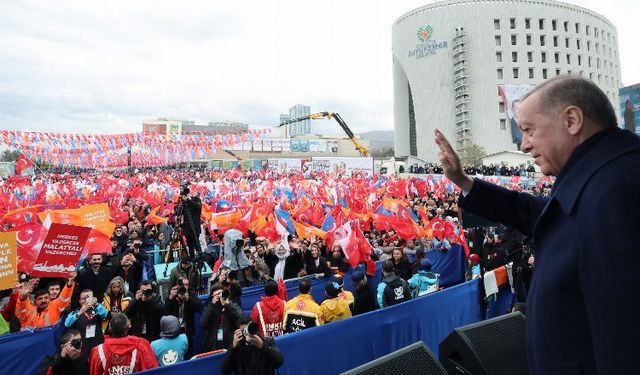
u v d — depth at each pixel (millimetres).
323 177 38781
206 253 11656
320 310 6293
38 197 21328
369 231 15016
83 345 5648
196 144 33000
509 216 2045
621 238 1135
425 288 8867
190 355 6805
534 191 28250
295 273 10188
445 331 6922
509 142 82750
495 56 84562
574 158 1415
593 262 1195
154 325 6480
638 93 30375
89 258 9133
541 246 1498
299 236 11867
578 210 1298
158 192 22547
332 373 5496
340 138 94375
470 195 2070
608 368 1118
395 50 99938
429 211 18484
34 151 28750
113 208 17141
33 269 6789
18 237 8477
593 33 91312
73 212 10508
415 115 94875
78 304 7852
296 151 78812
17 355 5332
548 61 85750
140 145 32031
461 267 11789
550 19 85938
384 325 6035
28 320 6617
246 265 9016
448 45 88125
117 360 4840
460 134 86438
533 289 1501
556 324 1334
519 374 2508
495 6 84875
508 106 51969
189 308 6750
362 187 25562
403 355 2273
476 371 2367
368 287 7496
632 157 1244
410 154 104562
